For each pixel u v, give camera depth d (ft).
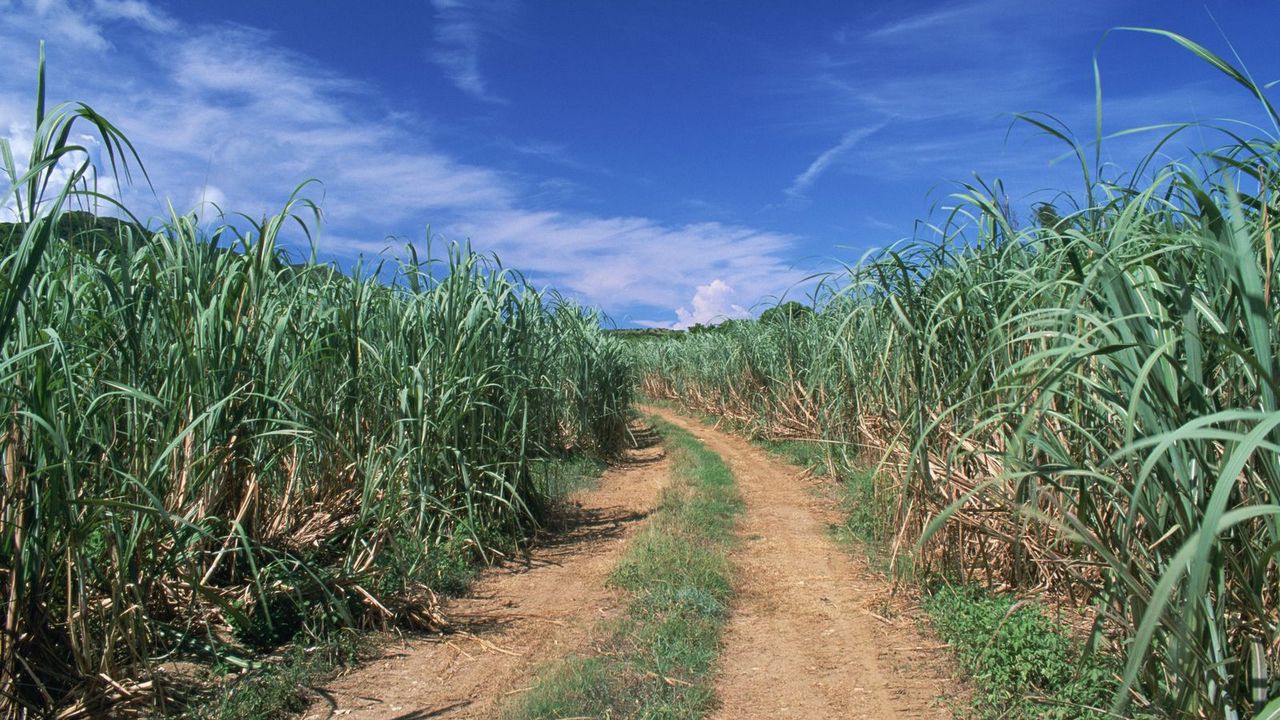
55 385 12.29
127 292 14.44
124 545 13.01
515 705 13.62
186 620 15.14
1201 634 8.76
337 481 21.77
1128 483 10.88
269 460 17.22
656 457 47.60
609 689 14.11
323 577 16.84
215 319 15.85
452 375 23.53
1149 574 8.97
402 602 17.80
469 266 25.16
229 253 16.99
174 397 14.88
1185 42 8.24
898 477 19.62
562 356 41.32
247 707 12.92
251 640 15.39
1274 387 7.38
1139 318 8.85
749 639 17.03
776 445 46.55
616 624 17.43
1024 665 12.85
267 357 18.03
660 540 23.98
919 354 17.85
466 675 15.08
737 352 55.62
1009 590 17.49
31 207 10.95
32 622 12.20
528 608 19.15
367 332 24.40
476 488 24.18
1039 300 14.57
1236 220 7.70
